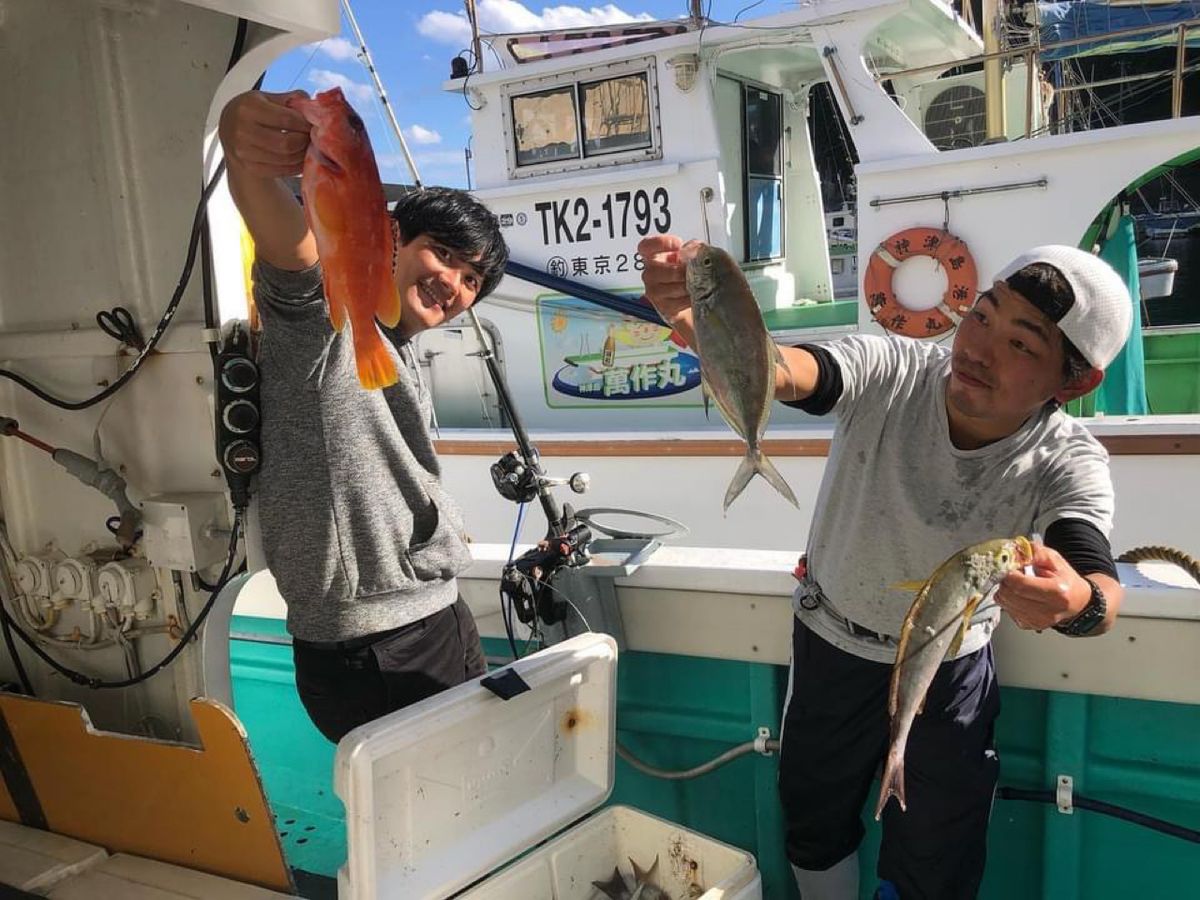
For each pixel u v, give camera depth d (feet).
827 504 6.50
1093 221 14.17
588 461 17.63
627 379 17.67
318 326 5.53
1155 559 7.01
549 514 8.02
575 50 17.31
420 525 6.33
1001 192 14.55
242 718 10.34
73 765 6.51
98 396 6.42
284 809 9.68
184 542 6.18
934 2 17.06
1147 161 13.70
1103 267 5.31
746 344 5.14
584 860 6.67
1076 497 5.56
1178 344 18.11
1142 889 7.18
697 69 16.21
